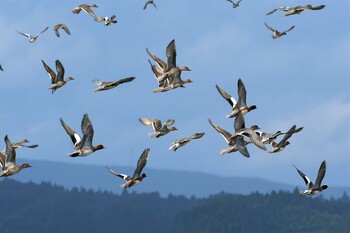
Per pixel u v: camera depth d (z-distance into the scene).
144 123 50.69
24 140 47.16
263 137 49.50
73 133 44.50
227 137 45.38
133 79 49.88
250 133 43.59
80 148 44.03
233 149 45.03
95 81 49.84
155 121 50.81
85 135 43.97
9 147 45.06
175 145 49.59
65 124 44.62
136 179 45.09
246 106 47.41
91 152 44.09
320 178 47.38
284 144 50.00
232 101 47.53
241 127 44.03
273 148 49.97
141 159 45.16
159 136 50.72
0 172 44.75
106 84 49.28
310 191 47.34
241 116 44.16
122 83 49.41
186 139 49.59
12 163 45.12
